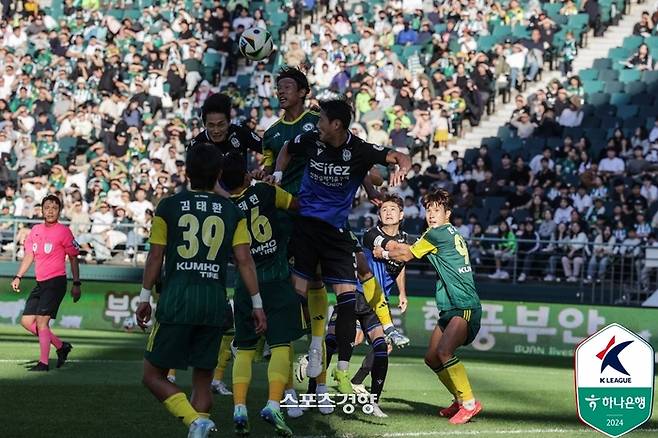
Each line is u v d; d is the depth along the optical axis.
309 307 21.89
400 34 65.81
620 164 54.16
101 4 72.94
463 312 22.42
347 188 21.39
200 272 16.81
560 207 51.44
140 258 53.22
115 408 22.17
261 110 63.09
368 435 20.20
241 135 22.89
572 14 66.38
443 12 67.50
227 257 17.11
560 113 59.09
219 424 20.97
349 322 22.03
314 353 21.58
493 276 49.94
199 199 17.05
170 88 63.94
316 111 23.03
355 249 22.41
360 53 64.38
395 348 39.84
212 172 17.19
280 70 23.19
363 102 59.66
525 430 21.25
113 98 62.50
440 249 22.61
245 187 19.98
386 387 27.47
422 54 65.25
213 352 17.08
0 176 58.25
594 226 50.25
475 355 38.81
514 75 62.59
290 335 19.66
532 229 50.78
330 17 67.75
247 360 19.56
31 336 37.59
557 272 49.66
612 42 65.94
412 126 59.09
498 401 25.62
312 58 65.00
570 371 33.84
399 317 40.53
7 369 27.78
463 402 22.06
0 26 70.19
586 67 64.81
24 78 65.38
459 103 60.53
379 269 25.28
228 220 17.11
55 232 28.02
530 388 28.31
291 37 69.19
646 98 60.56
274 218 20.02
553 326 40.00
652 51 64.50
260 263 19.86
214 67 66.62
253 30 25.14
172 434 19.61
